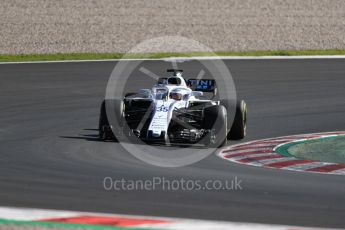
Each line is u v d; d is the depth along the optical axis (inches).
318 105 2723.9
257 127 2268.7
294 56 4042.8
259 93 2972.4
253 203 1259.8
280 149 1884.8
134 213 1186.6
